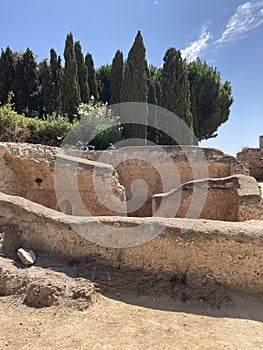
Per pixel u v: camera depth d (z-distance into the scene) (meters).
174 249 4.14
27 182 8.07
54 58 17.36
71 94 14.63
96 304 3.60
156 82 18.27
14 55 18.91
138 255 4.27
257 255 3.88
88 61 17.97
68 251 4.52
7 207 5.03
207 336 2.99
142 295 3.87
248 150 16.52
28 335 3.00
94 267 4.19
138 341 2.89
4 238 4.68
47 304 3.56
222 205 7.42
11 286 3.93
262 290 3.85
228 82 22.55
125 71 14.28
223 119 22.05
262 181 15.30
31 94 18.41
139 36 14.09
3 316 3.41
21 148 7.71
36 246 4.75
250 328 3.17
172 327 3.15
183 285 3.99
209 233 4.03
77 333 3.02
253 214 6.42
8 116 9.67
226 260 3.95
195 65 21.16
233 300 3.71
